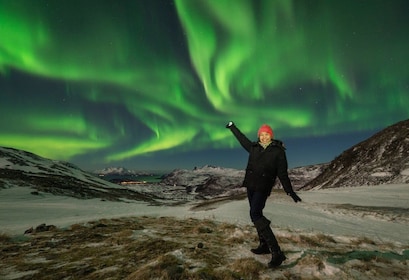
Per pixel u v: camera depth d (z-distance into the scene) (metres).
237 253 4.71
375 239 7.65
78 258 4.72
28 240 6.51
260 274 3.68
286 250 5.06
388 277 3.81
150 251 4.98
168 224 9.19
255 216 3.90
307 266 3.97
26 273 3.97
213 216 11.20
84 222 9.47
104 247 5.52
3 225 10.99
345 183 51.28
